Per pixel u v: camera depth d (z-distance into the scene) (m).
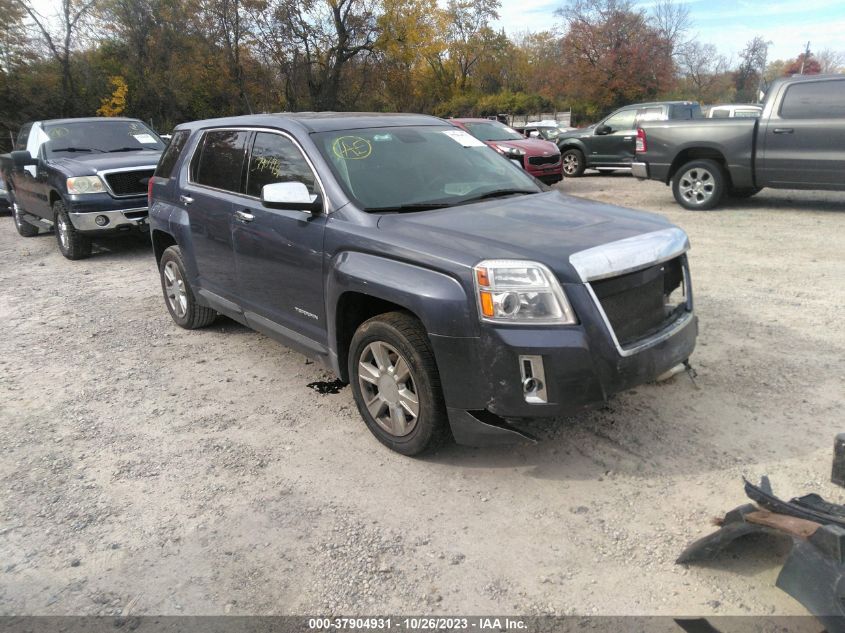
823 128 9.48
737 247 8.17
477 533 3.05
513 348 3.10
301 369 5.12
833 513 2.57
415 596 2.69
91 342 5.96
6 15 29.98
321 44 38.66
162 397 4.71
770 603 2.53
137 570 2.92
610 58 45.28
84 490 3.56
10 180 11.56
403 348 3.47
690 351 3.67
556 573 2.77
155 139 10.93
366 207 3.89
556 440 3.79
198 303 5.74
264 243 4.45
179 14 34.94
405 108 44.75
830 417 3.87
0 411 4.59
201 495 3.47
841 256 7.50
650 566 2.77
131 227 9.29
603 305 3.23
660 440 3.72
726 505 3.12
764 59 69.69
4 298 7.69
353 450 3.84
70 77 32.59
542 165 14.05
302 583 2.80
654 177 11.32
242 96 37.84
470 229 3.53
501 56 57.66
